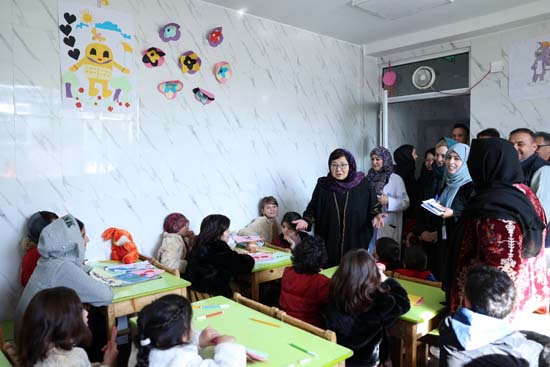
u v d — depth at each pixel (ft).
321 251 6.88
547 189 8.00
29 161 8.63
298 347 5.16
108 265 9.09
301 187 13.67
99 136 9.48
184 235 10.52
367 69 15.60
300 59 13.44
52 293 4.95
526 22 11.78
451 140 10.19
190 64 10.75
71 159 9.12
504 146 5.84
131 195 9.98
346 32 13.82
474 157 6.09
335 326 6.05
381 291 5.97
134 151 9.99
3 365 5.01
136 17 9.93
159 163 10.41
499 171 5.82
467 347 4.73
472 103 13.29
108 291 6.79
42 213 8.39
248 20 12.03
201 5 11.01
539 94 11.85
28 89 8.58
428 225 9.88
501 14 11.90
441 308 6.61
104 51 9.46
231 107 11.75
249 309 6.45
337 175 9.87
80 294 6.48
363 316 5.90
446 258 6.43
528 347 4.60
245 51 12.00
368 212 9.85
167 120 10.51
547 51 11.65
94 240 9.46
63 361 4.78
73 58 9.07
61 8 8.89
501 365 4.55
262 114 12.50
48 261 6.56
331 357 4.92
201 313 6.27
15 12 8.41
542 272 6.01
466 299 5.06
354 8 11.57
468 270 5.65
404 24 13.01
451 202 8.24
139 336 4.36
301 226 9.69
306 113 13.71
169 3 10.44
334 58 14.51
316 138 14.07
